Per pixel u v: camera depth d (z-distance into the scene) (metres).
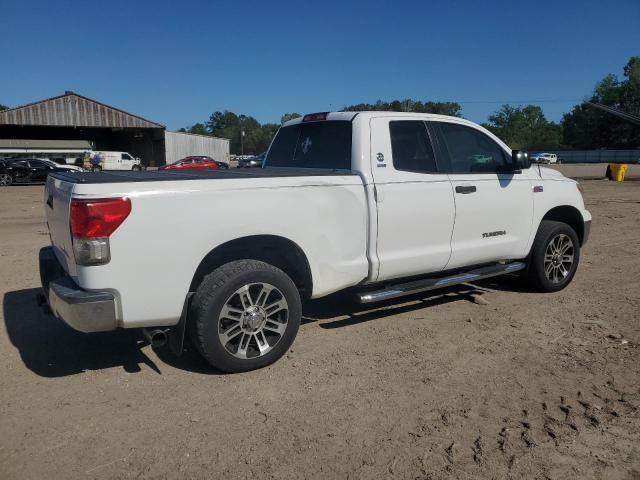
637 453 3.23
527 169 6.10
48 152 55.56
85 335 5.13
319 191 4.51
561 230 6.31
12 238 10.82
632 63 95.88
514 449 3.26
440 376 4.21
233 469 3.08
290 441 3.35
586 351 4.68
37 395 3.94
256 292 4.24
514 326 5.30
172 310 3.96
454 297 6.27
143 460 3.17
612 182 27.88
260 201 4.22
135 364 4.48
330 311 5.79
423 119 5.35
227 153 75.38
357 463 3.14
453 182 5.32
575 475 3.03
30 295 6.46
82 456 3.21
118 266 3.73
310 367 4.39
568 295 6.34
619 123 93.12
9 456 3.21
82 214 3.63
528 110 116.38
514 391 3.97
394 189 4.91
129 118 56.97
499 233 5.77
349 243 4.73
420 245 5.16
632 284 6.80
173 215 3.87
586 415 3.64
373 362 4.48
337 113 5.30
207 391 3.99
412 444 3.32
